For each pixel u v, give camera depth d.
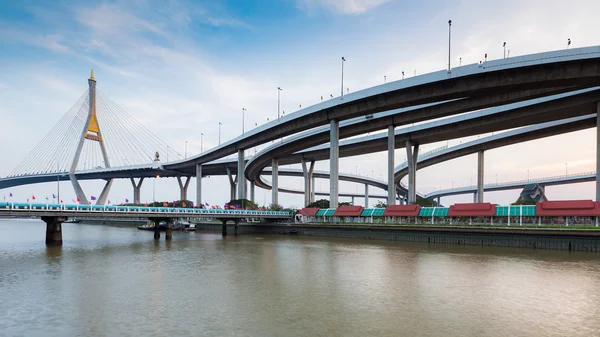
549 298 27.77
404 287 31.36
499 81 74.38
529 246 58.75
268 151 135.75
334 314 23.77
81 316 23.22
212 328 21.06
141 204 123.00
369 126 106.81
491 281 33.72
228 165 178.38
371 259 47.34
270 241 74.62
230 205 130.38
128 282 33.09
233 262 44.94
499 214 70.12
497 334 20.30
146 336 19.83
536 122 98.38
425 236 70.31
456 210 76.56
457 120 103.12
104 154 176.88
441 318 22.98
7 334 20.14
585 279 34.50
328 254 52.56
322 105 97.19
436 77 78.25
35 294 28.69
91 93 172.12
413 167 116.00
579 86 75.38
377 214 87.62
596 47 65.06
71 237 86.38
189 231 113.31
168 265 42.56
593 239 53.34
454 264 43.12
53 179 174.38
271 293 29.22
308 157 150.00
